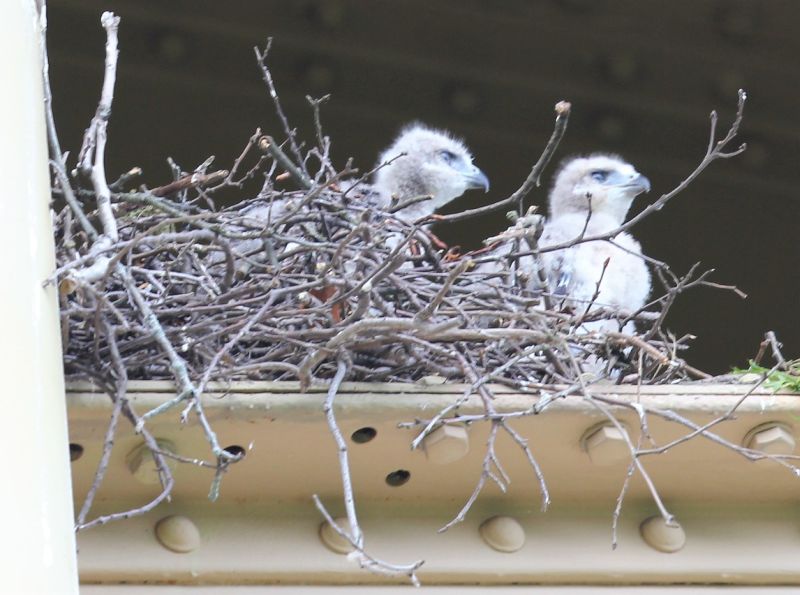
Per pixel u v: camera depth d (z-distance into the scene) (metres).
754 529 8.48
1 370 5.91
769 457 7.59
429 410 7.54
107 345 7.34
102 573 7.53
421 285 8.30
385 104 15.73
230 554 7.73
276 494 7.91
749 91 15.95
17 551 5.63
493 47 15.57
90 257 6.93
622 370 8.91
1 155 6.40
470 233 16.42
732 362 17.19
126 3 14.80
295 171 8.50
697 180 16.55
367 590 7.86
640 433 7.88
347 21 15.25
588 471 8.11
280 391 7.43
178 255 8.27
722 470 8.27
